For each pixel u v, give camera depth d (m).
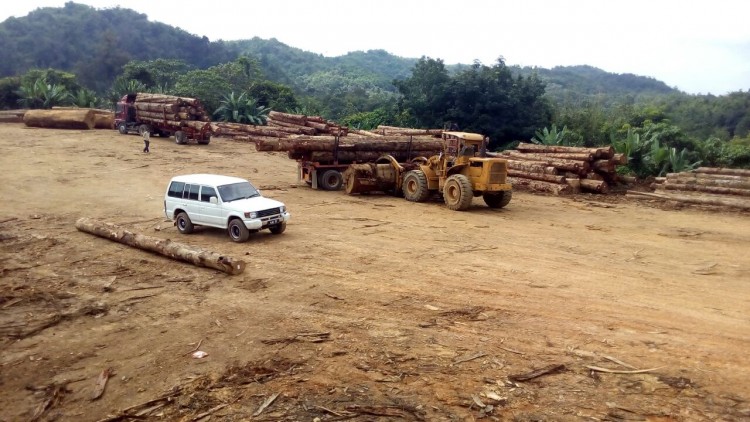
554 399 6.68
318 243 14.62
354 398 6.77
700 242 15.64
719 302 10.16
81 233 15.73
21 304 10.20
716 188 22.94
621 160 26.47
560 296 10.43
